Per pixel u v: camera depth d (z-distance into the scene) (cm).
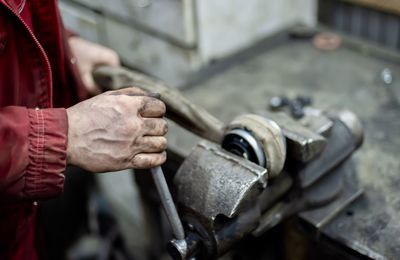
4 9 77
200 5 125
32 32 82
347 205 92
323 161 87
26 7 86
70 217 164
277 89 123
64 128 72
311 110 101
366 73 126
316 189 89
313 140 81
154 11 134
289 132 83
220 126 86
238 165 76
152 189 109
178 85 132
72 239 168
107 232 172
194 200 76
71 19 162
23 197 72
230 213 72
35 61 84
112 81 95
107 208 175
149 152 75
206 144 81
